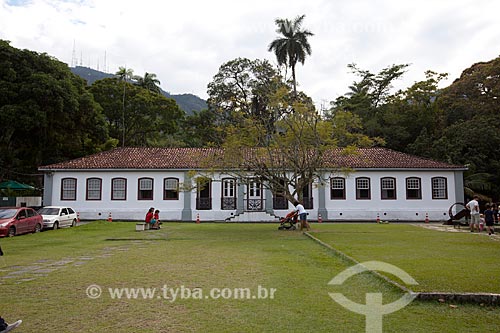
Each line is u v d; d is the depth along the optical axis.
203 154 34.06
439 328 5.92
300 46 44.00
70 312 6.68
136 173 32.72
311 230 21.66
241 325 6.03
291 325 6.03
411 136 47.19
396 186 33.03
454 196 32.91
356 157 33.94
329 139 21.39
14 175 37.81
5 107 30.53
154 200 32.62
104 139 38.53
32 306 7.02
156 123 50.75
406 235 18.75
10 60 32.25
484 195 37.22
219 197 32.78
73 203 32.41
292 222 22.69
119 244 16.17
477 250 13.37
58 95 32.28
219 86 44.78
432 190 33.06
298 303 7.17
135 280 9.05
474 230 21.38
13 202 35.62
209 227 24.80
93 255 13.05
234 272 9.92
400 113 48.34
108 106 47.78
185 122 54.22
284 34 44.53
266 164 23.56
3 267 10.86
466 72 51.66
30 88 31.23
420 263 10.68
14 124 31.16
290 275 9.52
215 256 12.63
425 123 46.88
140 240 17.61
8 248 15.00
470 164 37.81
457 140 40.22
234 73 44.47
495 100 46.66
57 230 22.94
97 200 32.53
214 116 50.34
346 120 22.42
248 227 24.83
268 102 23.86
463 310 6.77
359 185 33.16
